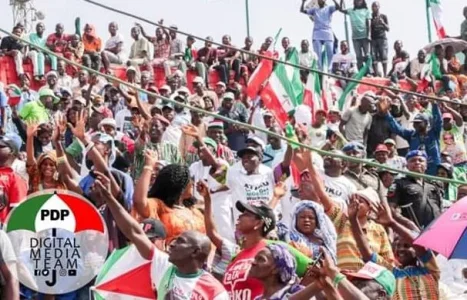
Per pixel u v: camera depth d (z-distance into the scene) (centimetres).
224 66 3562
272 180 1861
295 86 2605
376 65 3872
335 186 1897
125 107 2892
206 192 1502
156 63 3541
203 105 2784
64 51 3322
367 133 2761
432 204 2039
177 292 1237
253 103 2744
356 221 1506
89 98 2612
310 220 1534
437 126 2659
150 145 2148
